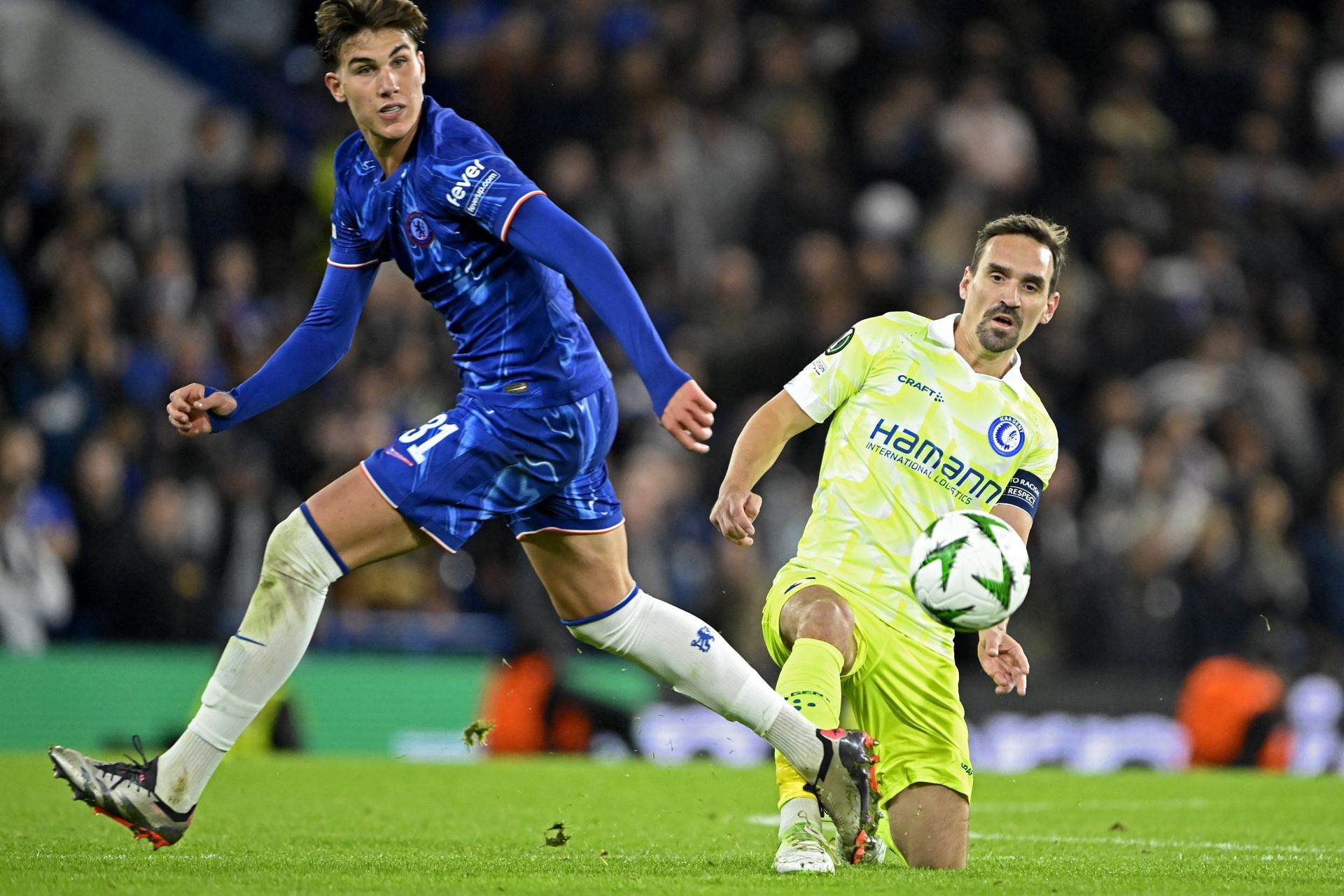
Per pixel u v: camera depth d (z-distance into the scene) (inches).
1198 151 2581.2
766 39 2399.1
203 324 1841.8
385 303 1891.0
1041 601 1831.9
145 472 1675.7
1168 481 1924.2
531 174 2201.0
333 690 1513.3
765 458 710.5
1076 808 1026.1
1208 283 2292.1
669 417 568.1
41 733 1422.2
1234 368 2160.4
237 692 613.9
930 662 706.2
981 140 2331.4
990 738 1649.9
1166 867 697.6
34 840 720.3
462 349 645.9
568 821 879.7
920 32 2468.0
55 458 1654.8
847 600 706.8
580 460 639.1
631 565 1699.1
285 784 1055.0
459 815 899.4
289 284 1977.1
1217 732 1636.3
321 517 612.1
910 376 724.0
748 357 2012.8
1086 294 2224.4
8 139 1882.4
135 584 1558.8
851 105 2412.6
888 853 756.0
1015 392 727.1
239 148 2090.3
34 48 2108.8
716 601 1749.5
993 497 725.3
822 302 2053.4
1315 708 1745.8
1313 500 2149.4
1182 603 1822.1
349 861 657.0
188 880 573.0
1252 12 2778.1
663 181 2137.1
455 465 620.4
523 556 1604.3
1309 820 960.9
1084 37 2620.6
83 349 1697.8
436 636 1667.1
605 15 2326.5
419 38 636.7
